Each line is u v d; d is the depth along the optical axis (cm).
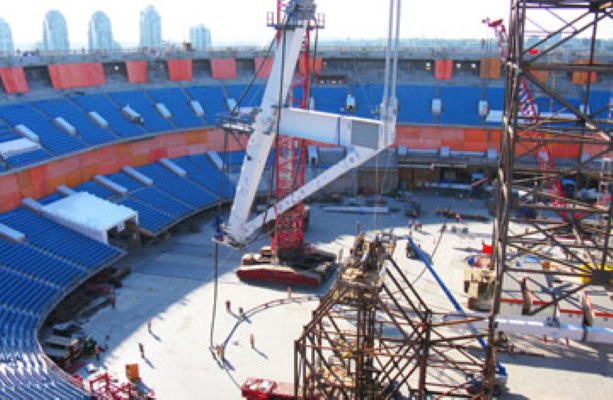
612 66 3375
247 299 6000
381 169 9619
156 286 6291
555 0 3556
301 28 5194
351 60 11100
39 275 5722
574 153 9288
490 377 3600
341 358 3875
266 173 9425
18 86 8006
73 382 4147
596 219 7488
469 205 9175
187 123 9462
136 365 4534
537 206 3666
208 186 8962
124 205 7619
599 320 5244
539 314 5431
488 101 10275
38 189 6969
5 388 3669
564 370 4750
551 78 10394
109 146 8144
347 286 3331
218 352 4912
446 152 9744
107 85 9375
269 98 5403
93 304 5800
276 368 4722
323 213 8812
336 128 5038
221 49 11175
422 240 7656
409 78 10869
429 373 4597
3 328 4766
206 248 7475
